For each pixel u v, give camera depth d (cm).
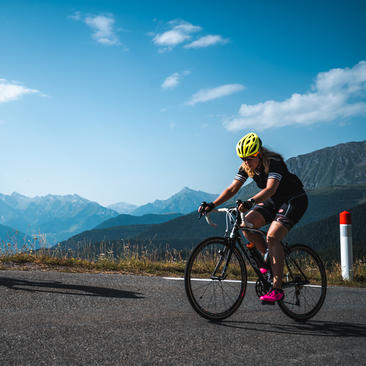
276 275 322
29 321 279
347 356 235
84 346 229
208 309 312
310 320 332
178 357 220
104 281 470
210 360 218
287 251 350
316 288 357
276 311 359
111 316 307
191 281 310
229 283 326
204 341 252
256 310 361
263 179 348
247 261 343
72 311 319
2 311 308
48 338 241
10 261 620
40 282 434
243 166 347
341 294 486
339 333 290
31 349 219
